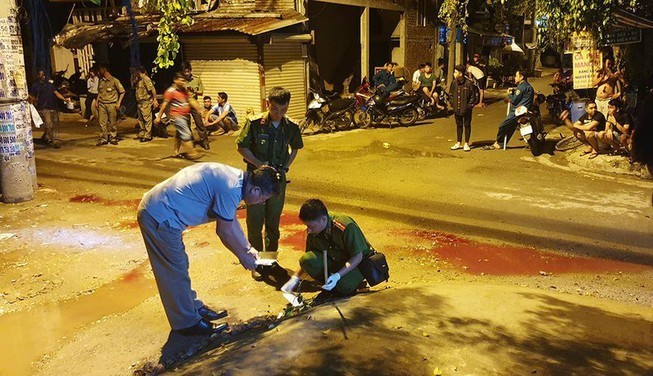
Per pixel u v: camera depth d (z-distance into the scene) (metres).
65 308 5.31
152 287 5.77
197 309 4.93
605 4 10.38
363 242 4.76
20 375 4.22
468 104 12.11
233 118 14.87
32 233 7.33
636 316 4.62
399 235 7.24
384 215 8.06
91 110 17.83
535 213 8.05
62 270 6.18
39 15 19.48
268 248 5.98
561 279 5.89
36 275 6.04
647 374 3.61
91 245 6.93
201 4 17.19
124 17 17.75
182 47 16.39
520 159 11.54
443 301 4.69
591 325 4.34
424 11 22.48
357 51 21.62
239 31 14.70
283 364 3.65
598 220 7.71
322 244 4.82
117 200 8.90
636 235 7.14
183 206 4.23
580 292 5.54
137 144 13.61
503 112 18.97
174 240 4.30
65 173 10.69
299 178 10.23
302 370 3.57
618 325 4.36
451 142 13.51
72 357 4.44
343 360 3.66
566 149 12.13
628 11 11.64
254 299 5.39
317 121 15.02
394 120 16.48
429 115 17.84
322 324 4.21
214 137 14.30
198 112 12.50
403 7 21.03
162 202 4.21
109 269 6.21
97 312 5.22
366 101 15.66
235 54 15.60
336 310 4.46
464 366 3.63
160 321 4.98
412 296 4.80
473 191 9.23
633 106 11.68
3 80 8.30
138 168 11.11
